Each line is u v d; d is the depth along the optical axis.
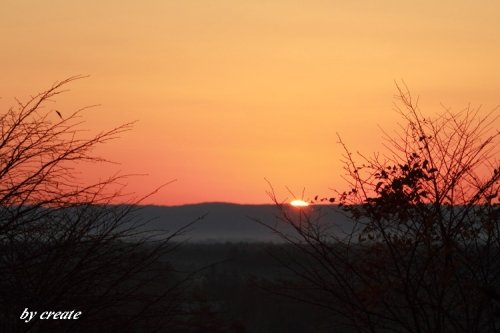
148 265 13.27
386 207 13.73
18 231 12.59
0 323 12.41
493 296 12.82
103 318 13.20
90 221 12.94
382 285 13.73
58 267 12.59
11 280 12.68
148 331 13.70
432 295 13.59
